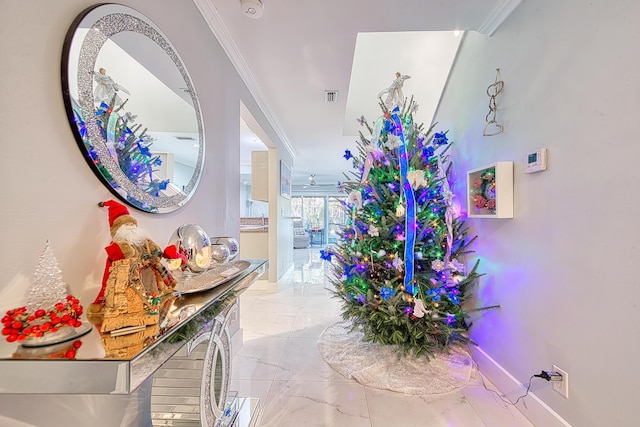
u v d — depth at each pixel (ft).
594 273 3.54
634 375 3.09
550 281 4.24
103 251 2.83
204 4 5.06
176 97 4.22
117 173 2.99
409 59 9.91
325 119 11.36
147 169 3.53
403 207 6.27
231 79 6.61
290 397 5.20
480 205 5.77
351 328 7.44
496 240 5.60
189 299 2.95
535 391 4.53
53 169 2.35
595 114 3.52
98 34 2.77
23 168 2.12
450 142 7.59
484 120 6.05
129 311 2.23
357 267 6.64
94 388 1.81
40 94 2.24
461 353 6.56
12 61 2.05
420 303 5.75
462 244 6.64
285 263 15.80
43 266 2.10
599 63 3.48
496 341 5.58
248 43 6.35
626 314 3.17
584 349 3.68
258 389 5.43
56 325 1.98
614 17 3.29
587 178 3.63
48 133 2.31
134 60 3.31
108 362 1.80
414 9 5.29
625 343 3.18
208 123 5.39
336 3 5.15
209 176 5.43
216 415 3.93
